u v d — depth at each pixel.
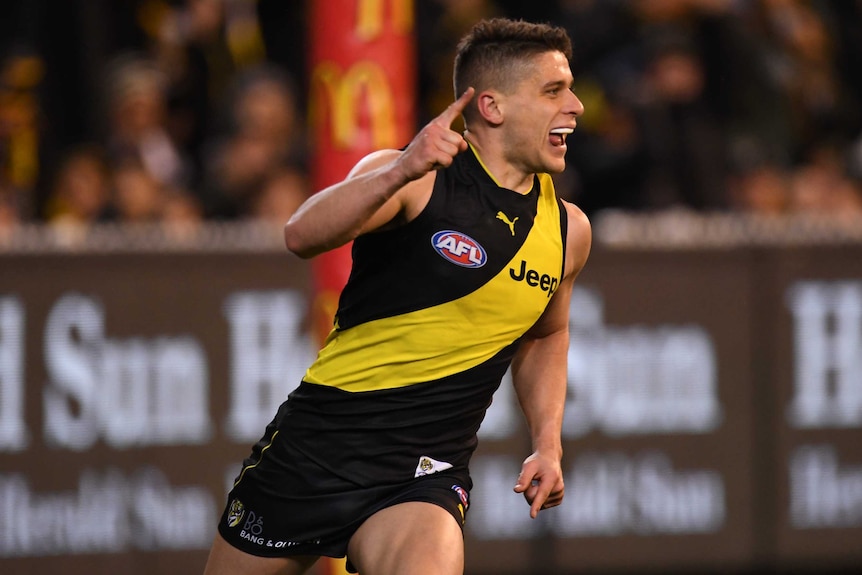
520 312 11.05
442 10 25.02
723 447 20.05
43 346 18.47
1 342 18.33
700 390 19.98
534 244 10.97
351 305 11.21
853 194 24.48
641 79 23.81
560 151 10.94
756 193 23.56
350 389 11.16
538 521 19.58
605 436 19.77
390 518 11.03
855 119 26.77
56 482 18.52
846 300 20.31
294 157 22.62
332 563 16.66
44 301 18.45
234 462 18.98
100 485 18.66
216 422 18.94
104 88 24.31
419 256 10.77
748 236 20.11
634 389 19.83
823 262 20.25
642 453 19.86
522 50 10.79
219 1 25.45
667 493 19.92
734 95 25.12
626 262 19.80
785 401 20.19
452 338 10.97
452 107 9.85
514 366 12.38
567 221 11.36
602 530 19.75
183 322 18.84
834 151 26.14
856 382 20.34
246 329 19.02
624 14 24.55
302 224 10.19
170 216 21.38
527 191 11.05
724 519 20.08
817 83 26.34
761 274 20.12
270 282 19.08
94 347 18.62
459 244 10.73
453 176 10.84
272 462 11.55
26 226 20.73
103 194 21.48
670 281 19.92
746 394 20.11
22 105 24.06
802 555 20.22
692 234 20.03
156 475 18.80
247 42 25.67
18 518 18.41
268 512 11.59
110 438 18.67
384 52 15.60
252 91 22.78
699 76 24.38
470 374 11.16
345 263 16.06
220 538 11.98
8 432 18.36
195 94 24.81
